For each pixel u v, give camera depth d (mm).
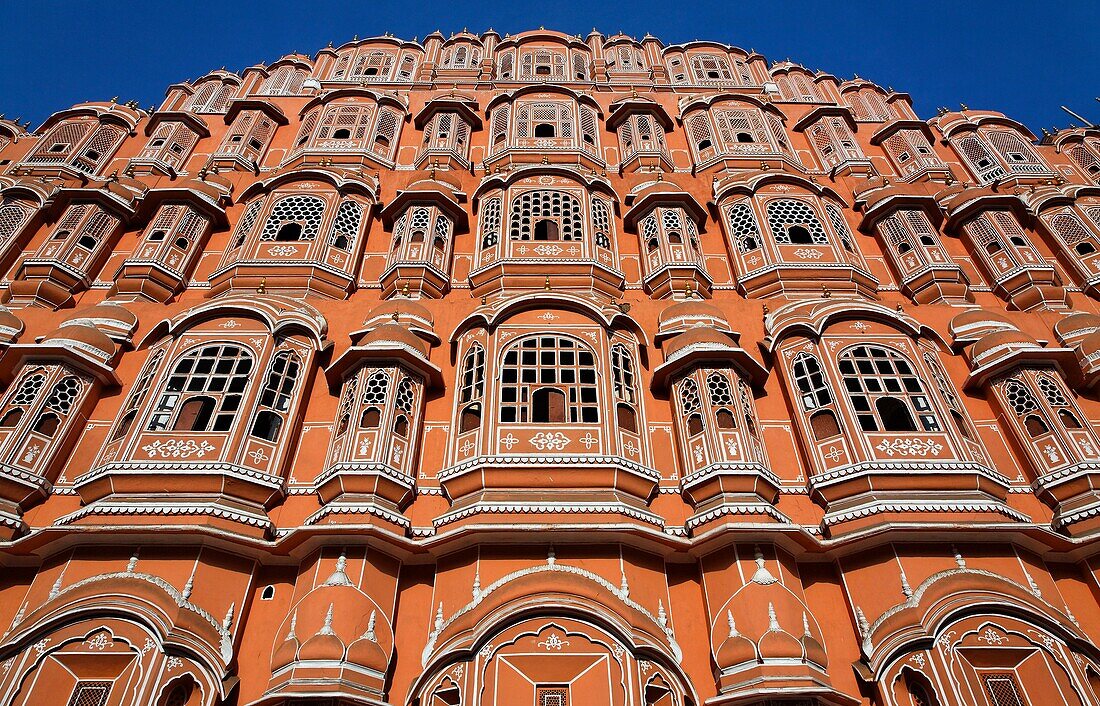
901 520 11977
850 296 16812
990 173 22531
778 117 24469
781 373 14805
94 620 10711
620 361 14641
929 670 10633
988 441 14172
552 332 14891
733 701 10156
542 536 11750
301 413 14000
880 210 19656
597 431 13242
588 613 10922
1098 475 12672
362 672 10328
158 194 18703
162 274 16922
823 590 12008
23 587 11531
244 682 10844
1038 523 12773
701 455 13086
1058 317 16562
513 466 12453
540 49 28516
